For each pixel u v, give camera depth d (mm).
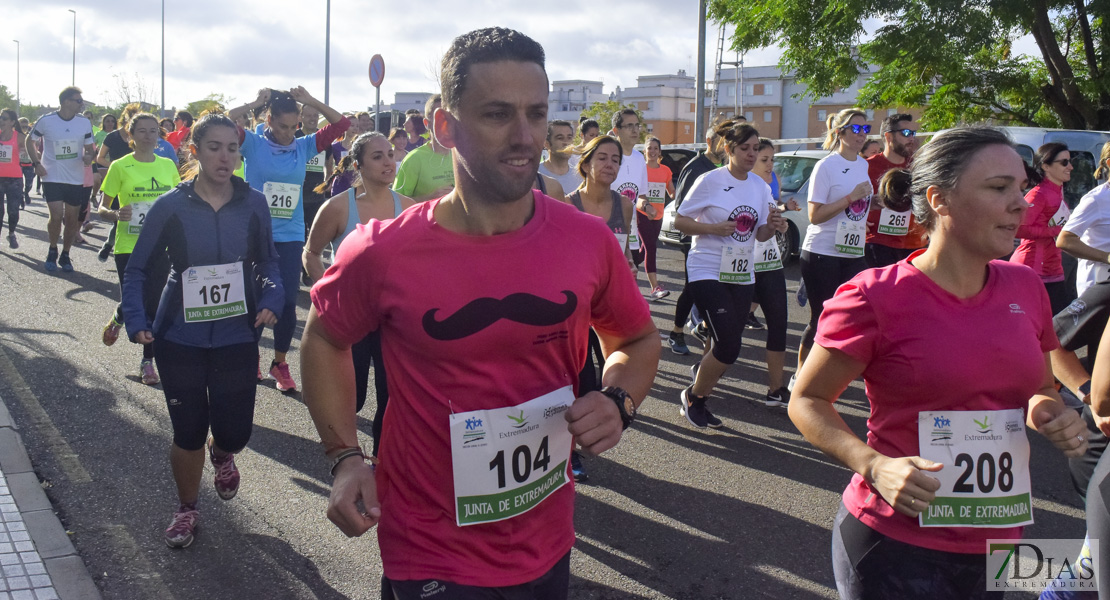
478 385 1821
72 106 9500
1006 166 1991
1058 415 2062
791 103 72125
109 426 5047
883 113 56812
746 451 5031
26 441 4766
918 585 2061
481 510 1847
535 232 1836
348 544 3771
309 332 1965
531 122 1719
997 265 2162
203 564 3566
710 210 5219
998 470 2051
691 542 3879
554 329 1850
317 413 1948
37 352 6465
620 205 5230
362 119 11938
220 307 3547
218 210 3604
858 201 5691
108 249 9711
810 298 5883
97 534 3775
